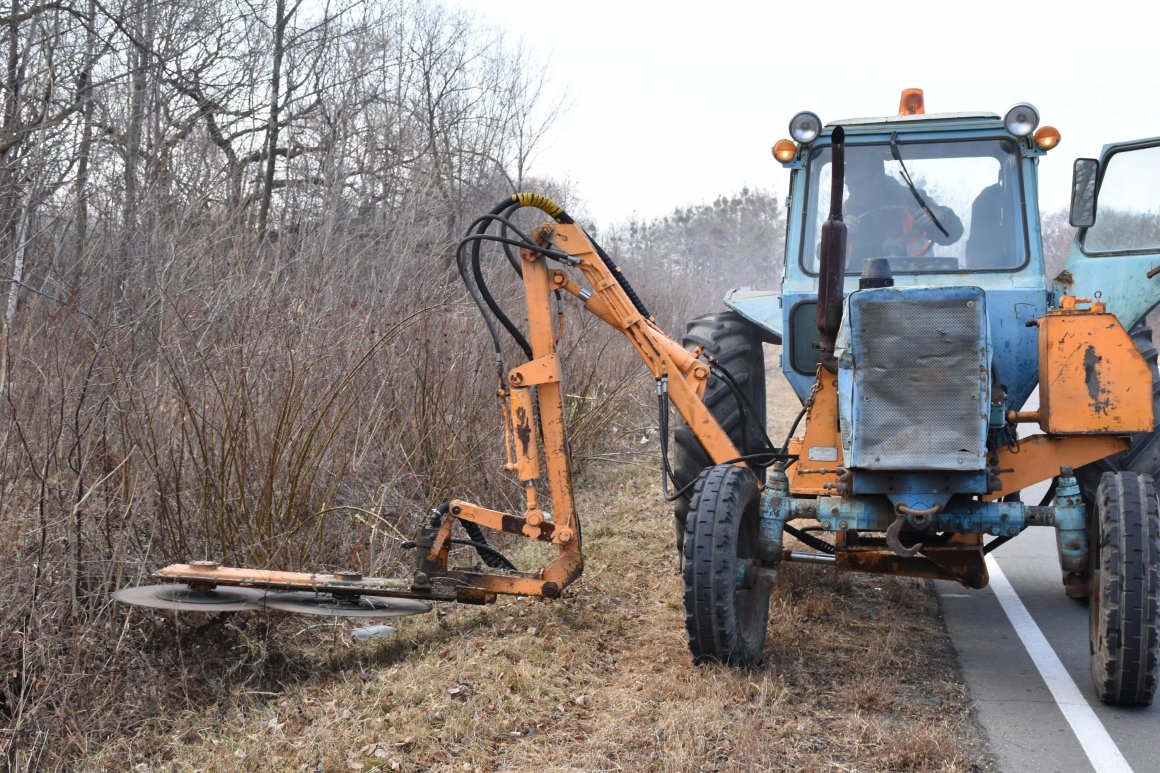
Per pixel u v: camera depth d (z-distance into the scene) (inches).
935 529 178.1
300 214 348.8
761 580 190.7
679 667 183.0
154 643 195.2
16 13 319.6
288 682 189.3
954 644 206.4
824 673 186.7
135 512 201.0
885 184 229.6
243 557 212.2
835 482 181.9
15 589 177.5
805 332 228.2
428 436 265.9
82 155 321.7
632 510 305.6
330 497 230.1
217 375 223.1
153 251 266.5
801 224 233.1
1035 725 165.6
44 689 167.9
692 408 205.5
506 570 217.3
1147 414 173.3
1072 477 176.4
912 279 222.5
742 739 153.9
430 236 344.8
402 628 212.1
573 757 152.6
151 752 166.7
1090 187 215.8
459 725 160.9
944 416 170.6
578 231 206.1
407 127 500.1
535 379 201.2
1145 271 220.2
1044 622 220.5
